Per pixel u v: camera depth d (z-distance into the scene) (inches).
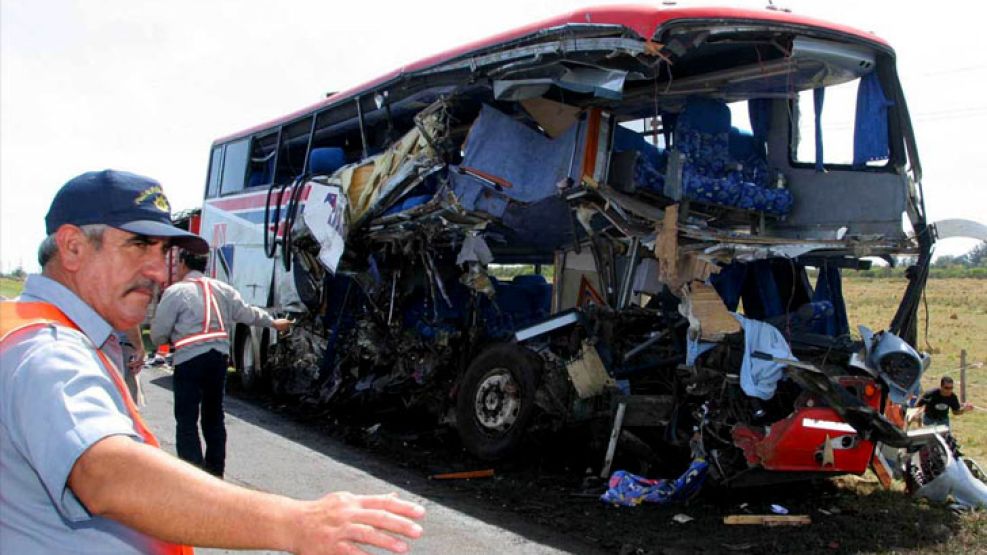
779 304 293.4
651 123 315.0
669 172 281.3
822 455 236.2
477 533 212.2
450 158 308.5
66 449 63.0
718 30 247.0
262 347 470.9
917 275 268.7
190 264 238.5
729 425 247.3
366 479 266.8
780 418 244.7
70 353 69.0
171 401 402.9
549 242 346.9
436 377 358.9
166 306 229.1
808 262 307.1
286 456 295.4
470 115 328.5
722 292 286.7
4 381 67.5
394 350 379.6
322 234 378.6
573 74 263.6
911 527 229.1
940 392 325.1
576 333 294.8
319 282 409.7
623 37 244.7
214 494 64.4
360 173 358.9
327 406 402.3
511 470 287.1
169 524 63.2
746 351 242.8
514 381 294.0
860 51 271.3
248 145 504.4
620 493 247.6
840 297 306.5
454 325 361.1
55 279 79.5
